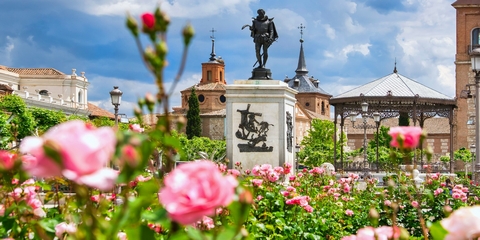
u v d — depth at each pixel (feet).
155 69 8.81
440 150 366.84
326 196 41.81
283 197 31.24
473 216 8.49
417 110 123.44
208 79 404.57
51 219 13.74
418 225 43.47
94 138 7.14
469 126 241.14
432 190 45.29
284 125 61.26
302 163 253.44
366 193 54.90
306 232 30.60
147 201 9.81
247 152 61.11
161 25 8.90
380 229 11.25
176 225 9.28
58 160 6.91
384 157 244.22
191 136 325.01
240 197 8.87
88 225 9.34
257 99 61.16
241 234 9.30
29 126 184.24
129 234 9.62
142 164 8.57
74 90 391.04
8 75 376.68
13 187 15.52
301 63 506.89
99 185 6.97
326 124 287.48
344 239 11.80
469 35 241.76
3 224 13.66
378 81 122.01
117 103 83.76
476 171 71.92
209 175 7.83
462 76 241.55
